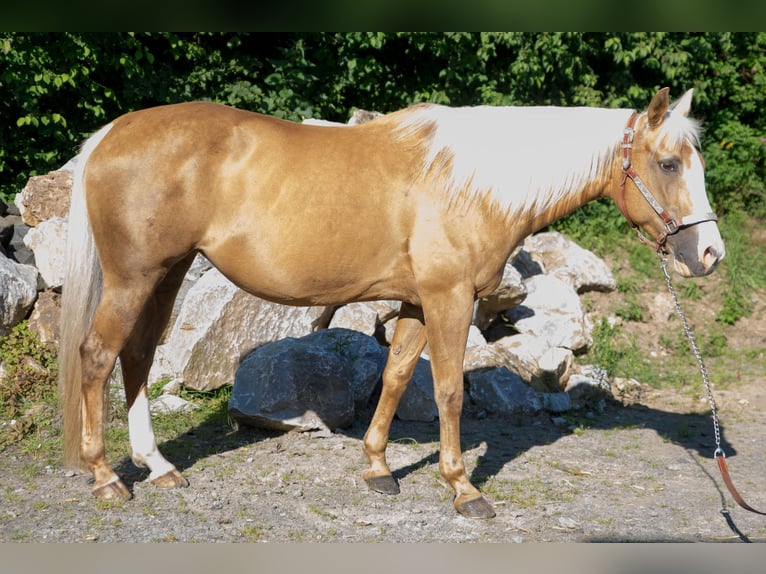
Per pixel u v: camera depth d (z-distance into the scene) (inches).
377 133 145.0
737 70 425.4
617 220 353.1
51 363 202.7
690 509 152.8
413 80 374.9
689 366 275.9
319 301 146.9
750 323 307.6
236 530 134.3
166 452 170.6
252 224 137.9
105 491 142.8
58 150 306.2
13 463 161.0
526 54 351.9
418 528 138.8
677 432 209.3
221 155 137.8
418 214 139.1
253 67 349.1
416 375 209.2
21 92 283.9
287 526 137.1
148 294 140.4
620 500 156.9
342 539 132.9
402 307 154.6
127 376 151.9
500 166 139.4
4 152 294.7
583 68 373.4
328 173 138.5
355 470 165.6
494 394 216.2
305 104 339.9
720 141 411.8
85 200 139.7
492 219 139.8
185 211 137.1
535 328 266.5
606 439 199.9
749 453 191.9
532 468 174.2
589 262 304.8
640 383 256.2
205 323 204.2
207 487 152.4
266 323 212.7
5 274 203.2
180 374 203.2
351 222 138.4
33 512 137.6
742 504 130.6
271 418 183.0
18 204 234.8
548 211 145.5
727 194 397.4
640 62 394.9
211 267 227.5
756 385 257.1
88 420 142.3
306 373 189.5
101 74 314.3
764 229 386.0
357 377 205.6
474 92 373.4
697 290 318.0
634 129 142.8
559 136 142.7
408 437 189.6
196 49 323.3
